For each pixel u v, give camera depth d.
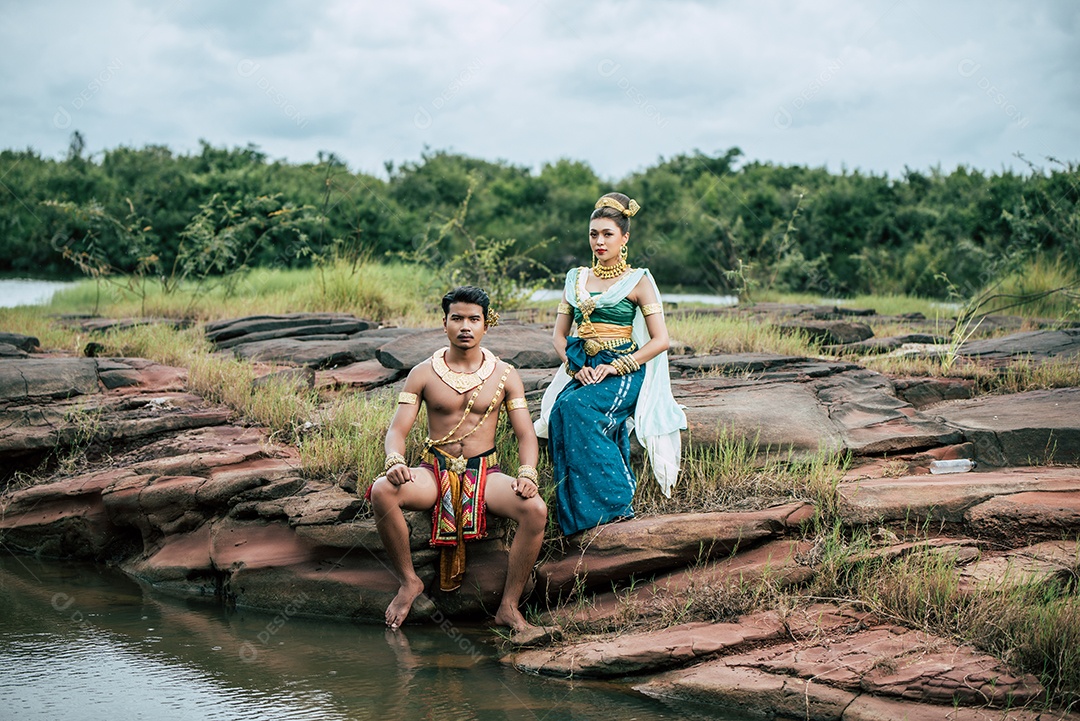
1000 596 4.50
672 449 5.71
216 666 4.62
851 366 7.60
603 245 5.80
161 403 7.55
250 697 4.25
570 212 40.91
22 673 4.50
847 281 28.97
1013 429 6.05
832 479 5.58
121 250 24.78
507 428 6.14
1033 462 5.93
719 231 31.31
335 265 12.98
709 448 5.99
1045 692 3.98
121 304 13.46
